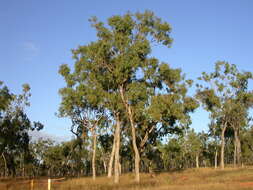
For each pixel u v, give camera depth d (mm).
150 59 38875
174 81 41531
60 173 99375
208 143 99750
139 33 38719
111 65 38750
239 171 47250
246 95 61344
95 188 28672
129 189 26656
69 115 50188
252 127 88125
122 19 37438
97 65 39125
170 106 40062
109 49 37406
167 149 66312
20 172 101812
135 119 43875
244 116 65000
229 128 74312
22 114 60594
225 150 100250
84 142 73562
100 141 59844
